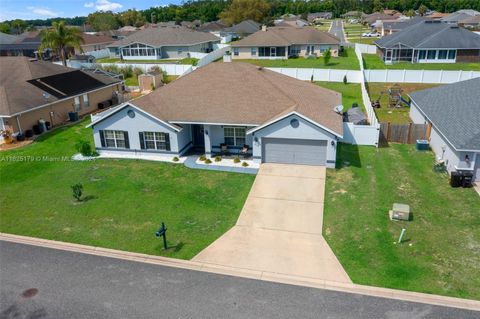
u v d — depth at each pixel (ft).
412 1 513.04
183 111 89.51
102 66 189.88
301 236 59.11
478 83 93.91
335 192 72.28
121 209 68.13
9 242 59.06
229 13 363.97
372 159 87.20
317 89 108.37
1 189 77.00
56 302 46.65
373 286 47.70
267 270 51.39
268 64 198.39
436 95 102.89
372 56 220.02
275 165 84.84
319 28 415.64
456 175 71.72
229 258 54.13
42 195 74.08
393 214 62.03
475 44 181.68
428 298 45.42
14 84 114.11
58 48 194.80
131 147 91.71
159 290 48.11
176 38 228.02
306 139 81.56
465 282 47.88
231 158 88.79
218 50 220.02
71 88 127.03
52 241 59.11
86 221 64.59
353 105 118.52
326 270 51.06
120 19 464.65
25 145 101.76
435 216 63.16
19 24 476.13
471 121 77.30
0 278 51.08
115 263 53.57
